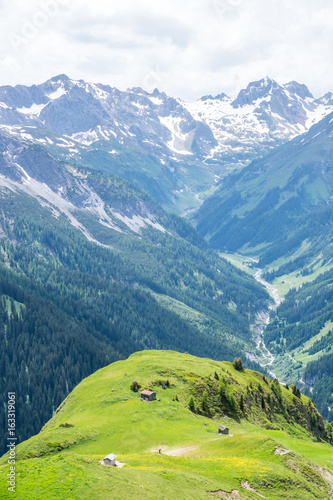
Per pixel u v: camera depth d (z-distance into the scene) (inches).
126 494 1934.1
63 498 1797.5
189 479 2287.2
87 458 2222.0
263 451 2938.0
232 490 2309.3
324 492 2608.3
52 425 4153.5
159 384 4566.9
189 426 3607.3
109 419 3636.8
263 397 5369.1
